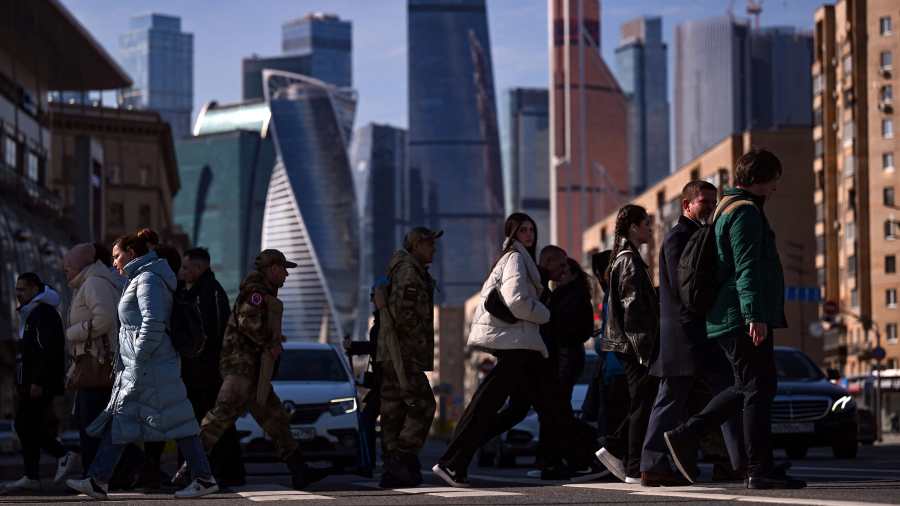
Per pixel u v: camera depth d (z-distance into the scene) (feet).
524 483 44.01
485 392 42.39
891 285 360.48
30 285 50.72
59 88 424.46
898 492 34.32
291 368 68.28
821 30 386.52
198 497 40.14
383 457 45.09
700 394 44.06
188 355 40.32
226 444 48.60
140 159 493.77
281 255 44.83
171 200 599.98
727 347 35.76
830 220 381.40
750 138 411.95
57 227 284.82
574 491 37.50
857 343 364.79
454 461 42.32
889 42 364.58
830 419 77.87
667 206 450.71
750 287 34.86
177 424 40.27
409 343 43.65
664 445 38.86
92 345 46.85
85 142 353.72
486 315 42.39
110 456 40.57
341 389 65.72
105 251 47.91
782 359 84.64
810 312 413.59
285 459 45.14
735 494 34.06
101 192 371.35
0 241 222.69
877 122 364.79
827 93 382.83
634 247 41.55
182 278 48.42
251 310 44.04
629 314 40.81
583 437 44.06
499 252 42.57
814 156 393.91
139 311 40.19
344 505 33.78
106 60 396.98
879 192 363.97
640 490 37.27
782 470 36.11
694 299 35.96
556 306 47.70
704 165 432.66
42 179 321.93
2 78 296.10
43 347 50.29
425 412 43.75
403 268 43.68
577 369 49.03
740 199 35.58
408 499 35.45
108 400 47.21
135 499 40.11
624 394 46.03
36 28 344.08
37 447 51.03
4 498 40.91
